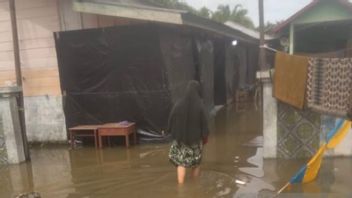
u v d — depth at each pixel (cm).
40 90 1041
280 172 684
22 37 1031
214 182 657
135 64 959
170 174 718
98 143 973
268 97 744
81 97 1008
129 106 977
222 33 1314
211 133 1067
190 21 972
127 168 776
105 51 974
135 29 945
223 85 1622
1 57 1050
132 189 652
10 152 859
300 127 740
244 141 952
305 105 689
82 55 991
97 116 1003
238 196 587
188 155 645
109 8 916
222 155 827
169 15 901
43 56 1028
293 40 1288
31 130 1057
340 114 643
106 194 638
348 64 629
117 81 977
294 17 1251
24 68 1042
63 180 728
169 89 955
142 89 963
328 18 1227
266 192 595
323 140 734
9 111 847
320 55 1088
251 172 696
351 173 653
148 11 905
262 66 802
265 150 760
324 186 601
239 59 2052
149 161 816
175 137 641
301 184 614
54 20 1008
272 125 749
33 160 897
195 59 1170
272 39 1385
